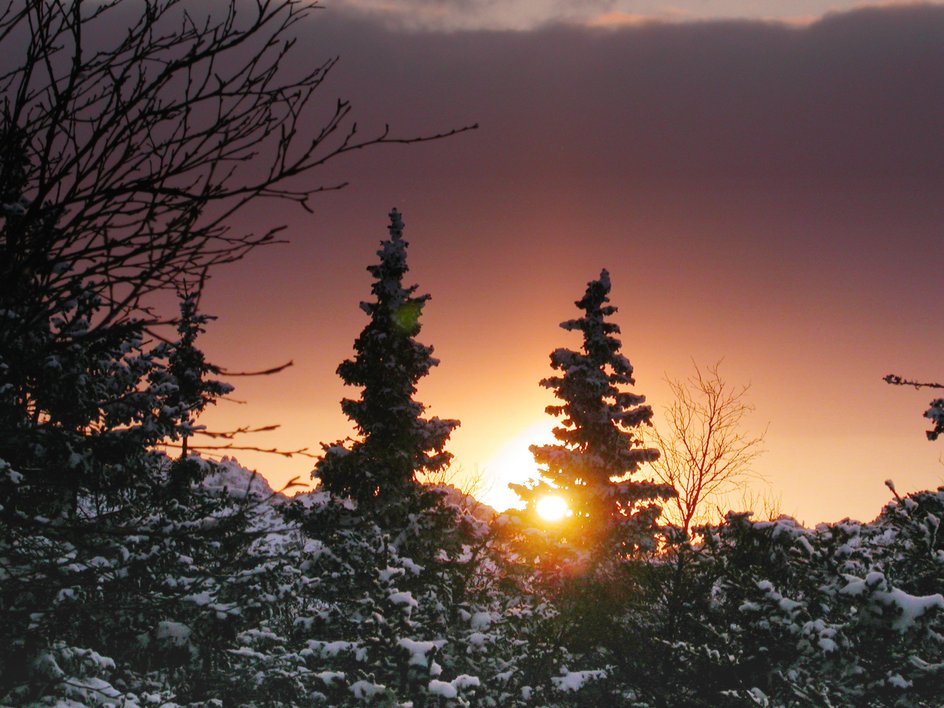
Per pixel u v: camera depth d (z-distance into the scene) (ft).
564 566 157.28
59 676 59.47
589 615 128.98
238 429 26.66
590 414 175.94
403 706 105.60
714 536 114.42
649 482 169.48
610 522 162.30
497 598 159.84
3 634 32.71
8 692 56.08
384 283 163.63
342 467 149.79
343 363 162.09
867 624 91.25
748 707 101.86
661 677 113.19
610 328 184.44
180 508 82.94
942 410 111.45
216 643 83.25
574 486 168.14
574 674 119.55
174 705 75.72
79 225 23.15
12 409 30.27
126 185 23.06
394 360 158.20
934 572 103.76
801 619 97.71
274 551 104.53
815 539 103.60
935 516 105.81
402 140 22.85
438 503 156.76
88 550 33.32
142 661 80.74
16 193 23.59
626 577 127.75
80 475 39.37
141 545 41.01
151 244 22.66
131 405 38.75
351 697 110.01
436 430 161.17
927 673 92.68
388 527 150.61
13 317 25.25
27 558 33.40
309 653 115.55
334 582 128.88
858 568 102.78
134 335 24.32
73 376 37.58
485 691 128.88
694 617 116.26
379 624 117.70
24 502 39.88
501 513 166.71
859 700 97.60
